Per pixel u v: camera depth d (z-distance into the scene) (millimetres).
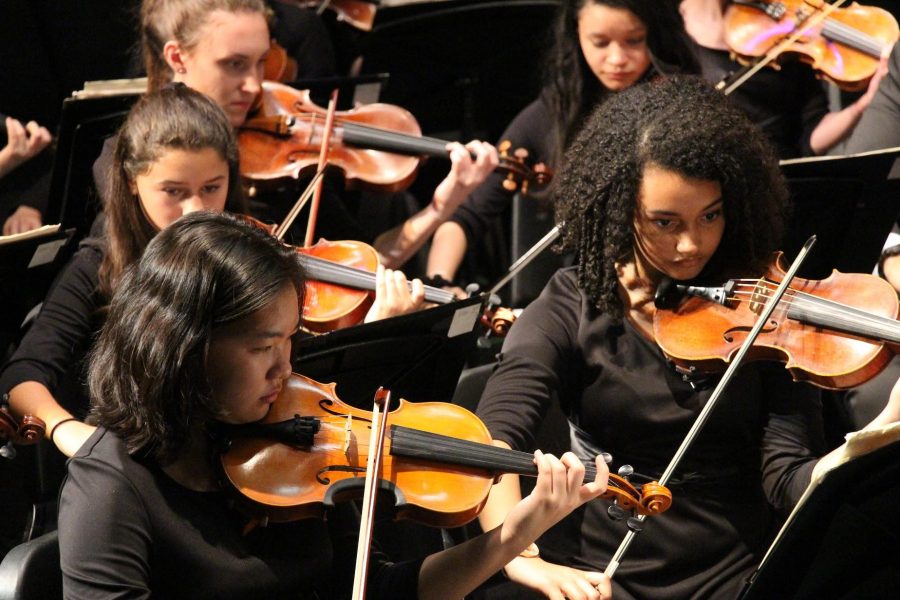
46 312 7219
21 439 5844
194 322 4637
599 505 6246
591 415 6223
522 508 4883
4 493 7840
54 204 8172
